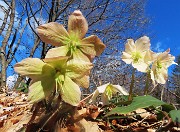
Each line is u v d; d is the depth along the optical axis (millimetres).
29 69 123
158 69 189
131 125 194
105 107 192
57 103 139
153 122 199
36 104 137
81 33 128
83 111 195
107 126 186
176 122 134
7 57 1116
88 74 126
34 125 145
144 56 192
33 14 1015
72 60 127
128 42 196
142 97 156
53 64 124
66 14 1153
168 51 187
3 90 620
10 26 1132
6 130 202
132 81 195
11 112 295
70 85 125
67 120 148
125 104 172
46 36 128
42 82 126
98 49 129
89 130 160
